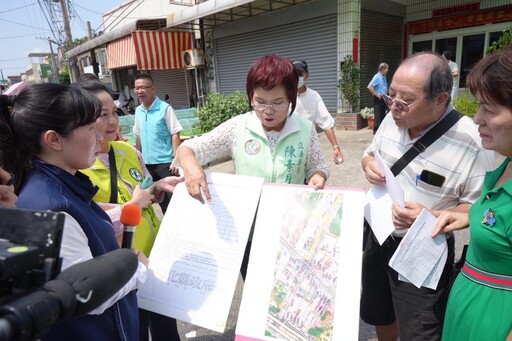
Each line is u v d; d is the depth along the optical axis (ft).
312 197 4.52
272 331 4.07
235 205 4.66
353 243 4.17
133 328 4.24
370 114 26.50
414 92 4.25
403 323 5.05
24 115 3.28
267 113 4.95
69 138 3.45
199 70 38.93
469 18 28.50
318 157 5.77
